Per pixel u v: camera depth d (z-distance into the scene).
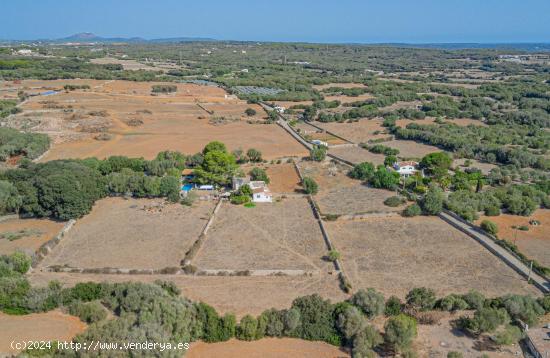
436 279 70.38
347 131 175.38
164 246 80.94
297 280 69.81
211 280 69.69
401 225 90.38
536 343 54.06
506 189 107.56
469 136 160.88
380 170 113.31
